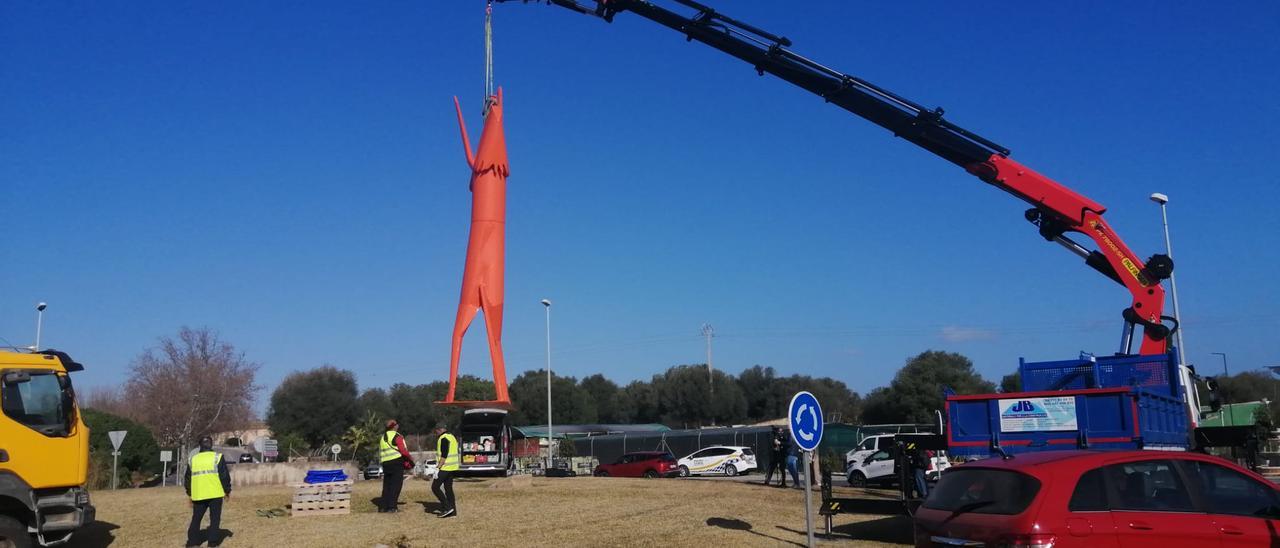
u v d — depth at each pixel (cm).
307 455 6931
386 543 1312
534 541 1316
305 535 1398
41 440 1198
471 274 2836
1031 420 1359
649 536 1364
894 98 1764
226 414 5894
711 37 1834
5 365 1188
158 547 1323
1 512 1176
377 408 9162
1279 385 7294
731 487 2300
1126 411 1294
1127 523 763
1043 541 736
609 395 10188
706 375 9300
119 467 4309
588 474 4669
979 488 812
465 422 3066
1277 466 2659
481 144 2856
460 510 1697
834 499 1394
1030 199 1730
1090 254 1731
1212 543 779
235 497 2031
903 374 7731
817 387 9506
